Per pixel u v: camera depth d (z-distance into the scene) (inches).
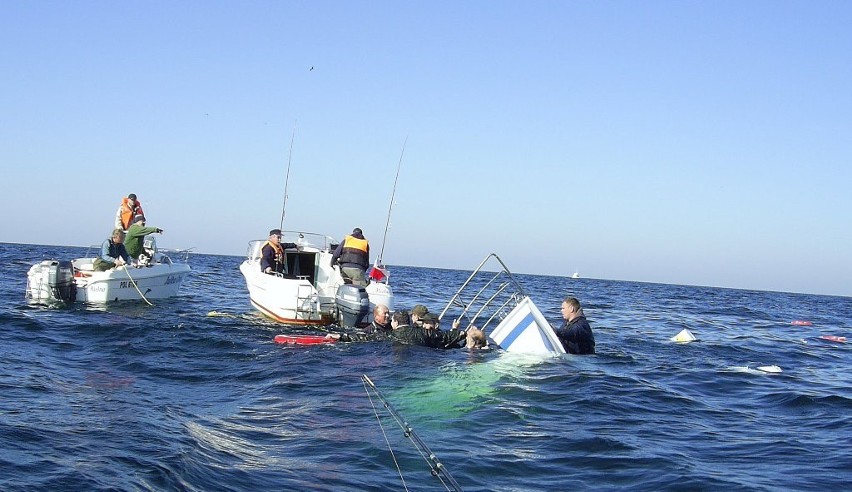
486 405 289.6
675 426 275.0
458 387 322.3
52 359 369.4
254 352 410.9
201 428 242.7
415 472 203.9
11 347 398.0
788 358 524.4
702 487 199.2
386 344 439.5
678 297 1802.4
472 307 831.1
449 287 1378.0
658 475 208.5
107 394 289.7
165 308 640.4
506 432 251.6
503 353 424.8
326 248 609.6
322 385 324.2
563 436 248.5
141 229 657.0
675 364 442.0
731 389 365.4
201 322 538.0
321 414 269.9
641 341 586.2
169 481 182.2
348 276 551.8
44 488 170.6
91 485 174.6
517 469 210.8
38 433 218.8
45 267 631.2
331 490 185.8
